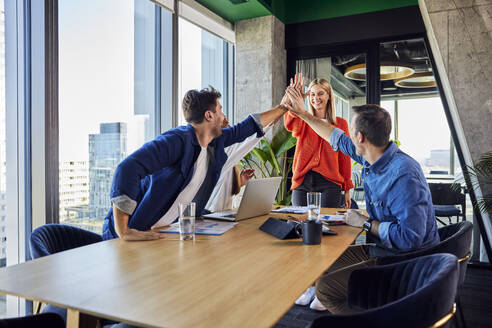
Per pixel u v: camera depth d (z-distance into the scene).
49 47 2.44
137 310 0.86
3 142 2.33
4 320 0.96
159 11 3.74
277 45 4.71
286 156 4.76
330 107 3.27
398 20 4.32
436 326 0.90
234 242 1.56
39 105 2.43
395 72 4.56
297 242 1.56
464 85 3.67
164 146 1.72
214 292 0.98
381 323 0.84
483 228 3.89
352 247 2.12
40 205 2.43
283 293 0.97
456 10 3.70
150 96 3.62
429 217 1.71
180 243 1.53
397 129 4.49
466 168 3.90
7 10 2.35
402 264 1.29
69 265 1.22
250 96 4.69
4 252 2.36
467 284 3.37
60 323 1.06
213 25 4.37
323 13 4.68
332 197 3.24
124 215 1.61
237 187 2.57
